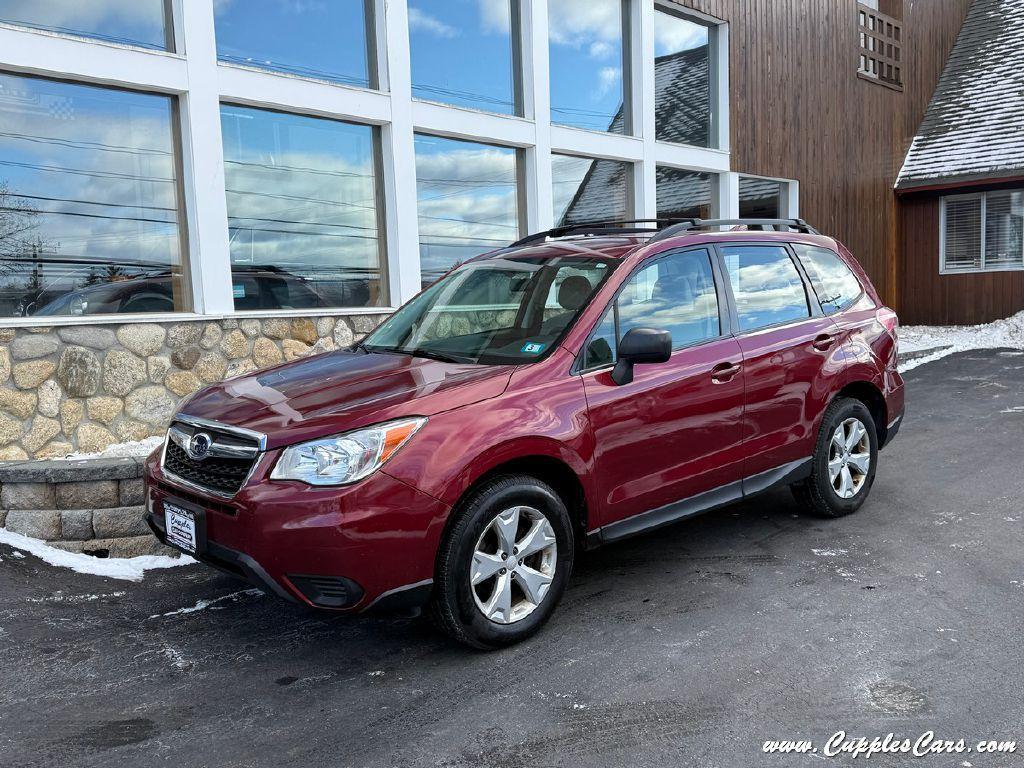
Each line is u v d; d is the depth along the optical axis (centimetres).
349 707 305
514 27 936
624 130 1064
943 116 1692
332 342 763
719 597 395
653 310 410
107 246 646
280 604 410
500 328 404
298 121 758
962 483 587
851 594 394
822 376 476
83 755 277
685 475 407
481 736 281
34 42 582
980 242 1603
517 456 339
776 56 1271
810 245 519
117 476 482
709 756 265
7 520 478
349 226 801
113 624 388
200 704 311
